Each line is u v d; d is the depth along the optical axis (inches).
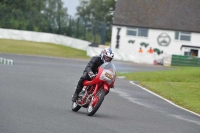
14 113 1646.2
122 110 2062.0
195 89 3432.6
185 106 2503.7
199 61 7500.0
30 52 6865.2
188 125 1790.1
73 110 1871.3
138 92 3009.4
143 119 1830.7
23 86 2655.0
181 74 4677.7
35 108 1825.8
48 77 3496.6
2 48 6870.1
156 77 4426.7
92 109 1759.4
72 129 1424.7
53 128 1412.4
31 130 1348.4
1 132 1282.0
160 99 2736.2
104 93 1742.1
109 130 1472.7
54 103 2062.0
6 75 3238.2
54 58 6446.9
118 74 4667.8
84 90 1803.6
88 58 7076.8
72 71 4512.8
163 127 1668.3
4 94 2199.8
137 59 7539.4
